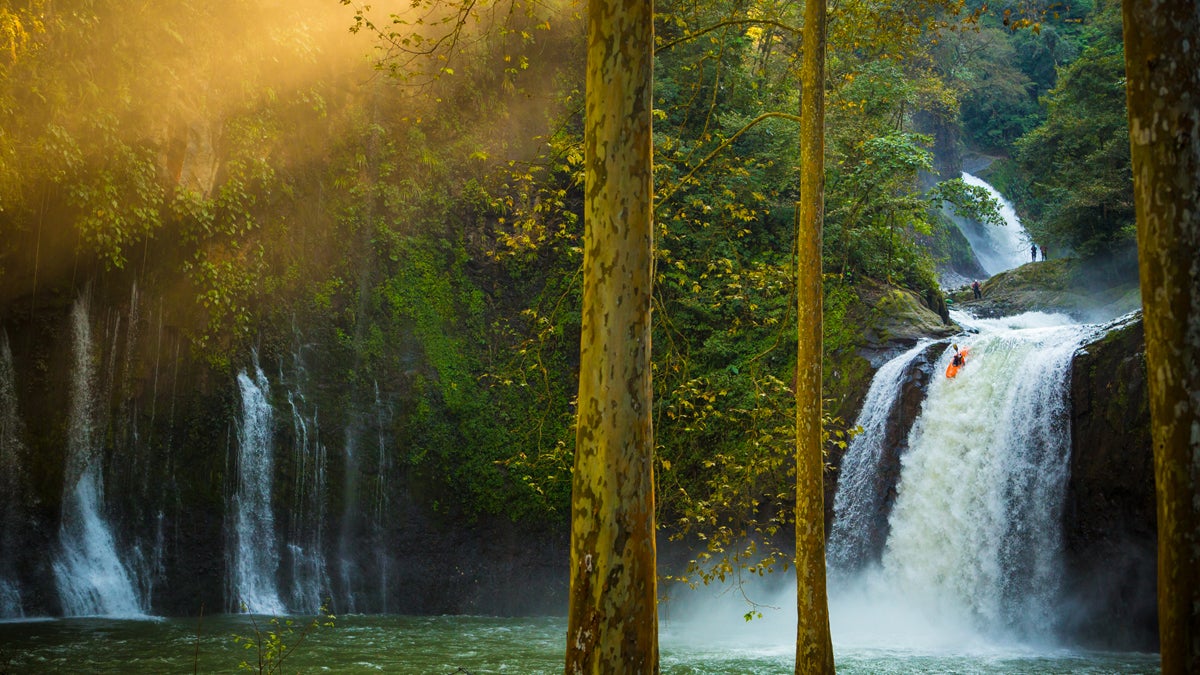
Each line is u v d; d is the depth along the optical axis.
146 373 26.19
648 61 6.90
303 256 28.84
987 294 46.25
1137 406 20.58
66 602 24.55
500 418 30.41
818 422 10.94
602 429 6.64
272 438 27.66
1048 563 21.62
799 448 10.95
